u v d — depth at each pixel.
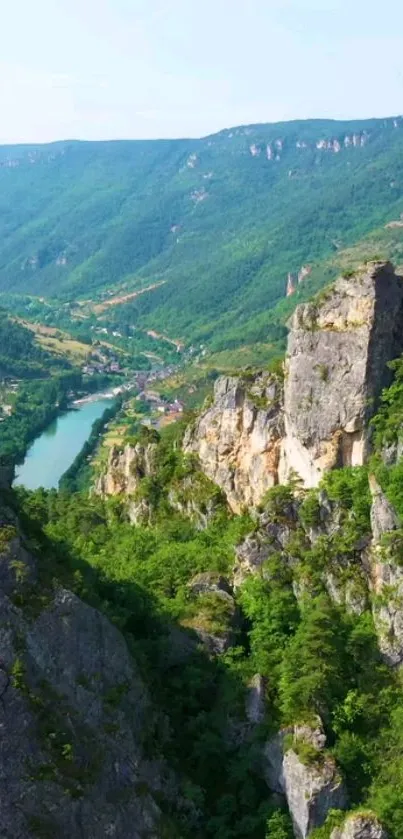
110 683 49.56
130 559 71.81
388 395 59.59
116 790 46.38
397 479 55.91
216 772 52.88
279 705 54.12
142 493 82.69
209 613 59.09
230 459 74.06
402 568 54.53
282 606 58.38
